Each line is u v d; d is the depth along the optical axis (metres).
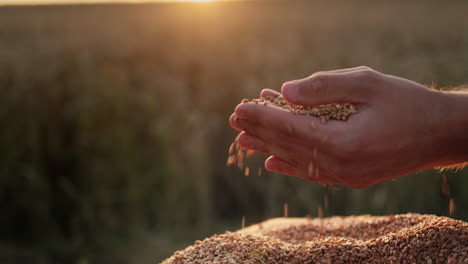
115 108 2.12
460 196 1.88
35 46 2.58
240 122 0.78
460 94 0.74
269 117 0.75
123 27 3.59
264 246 0.83
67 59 2.35
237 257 0.80
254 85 2.50
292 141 0.76
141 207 2.12
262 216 2.34
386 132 0.73
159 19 4.02
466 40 3.19
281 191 2.21
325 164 0.75
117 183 2.08
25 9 8.34
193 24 3.66
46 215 1.99
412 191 1.92
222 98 2.62
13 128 2.08
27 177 1.95
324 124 0.74
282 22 4.11
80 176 2.07
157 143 2.16
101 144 2.06
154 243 2.03
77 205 2.02
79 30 3.41
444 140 0.73
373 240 0.82
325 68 2.65
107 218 2.04
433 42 3.24
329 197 2.09
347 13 5.22
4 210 2.01
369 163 0.74
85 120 2.06
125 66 2.62
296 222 1.04
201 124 2.36
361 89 0.74
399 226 0.90
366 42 3.34
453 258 0.74
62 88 2.17
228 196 2.45
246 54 2.90
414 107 0.73
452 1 6.86
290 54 2.91
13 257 1.89
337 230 0.95
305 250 0.83
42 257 1.90
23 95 2.14
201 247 0.85
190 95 2.65
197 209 2.21
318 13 5.28
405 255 0.77
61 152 2.08
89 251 1.93
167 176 2.14
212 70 2.76
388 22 4.20
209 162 2.38
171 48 3.02
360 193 1.97
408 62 2.33
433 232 0.78
